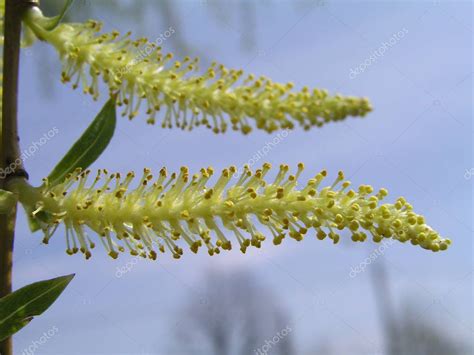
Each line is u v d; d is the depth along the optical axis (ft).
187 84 0.36
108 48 0.35
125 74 0.35
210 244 0.31
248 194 0.31
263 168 0.32
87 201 0.32
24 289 0.30
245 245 0.31
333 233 0.31
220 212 0.31
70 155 0.33
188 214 0.31
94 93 0.35
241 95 0.37
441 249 0.30
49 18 0.34
